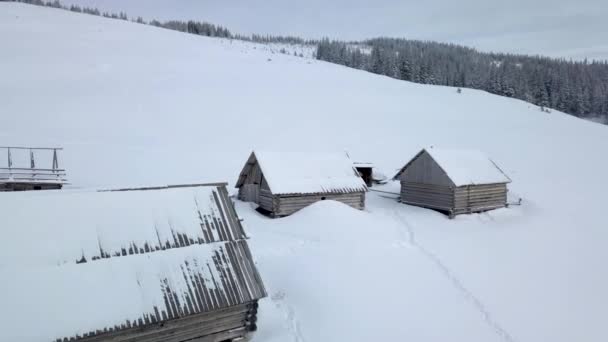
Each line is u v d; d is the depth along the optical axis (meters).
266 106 63.94
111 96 57.50
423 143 55.75
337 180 27.73
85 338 9.05
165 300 10.16
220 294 10.91
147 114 52.75
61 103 51.56
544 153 55.81
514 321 15.12
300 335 12.98
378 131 59.34
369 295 15.73
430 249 21.69
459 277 18.36
